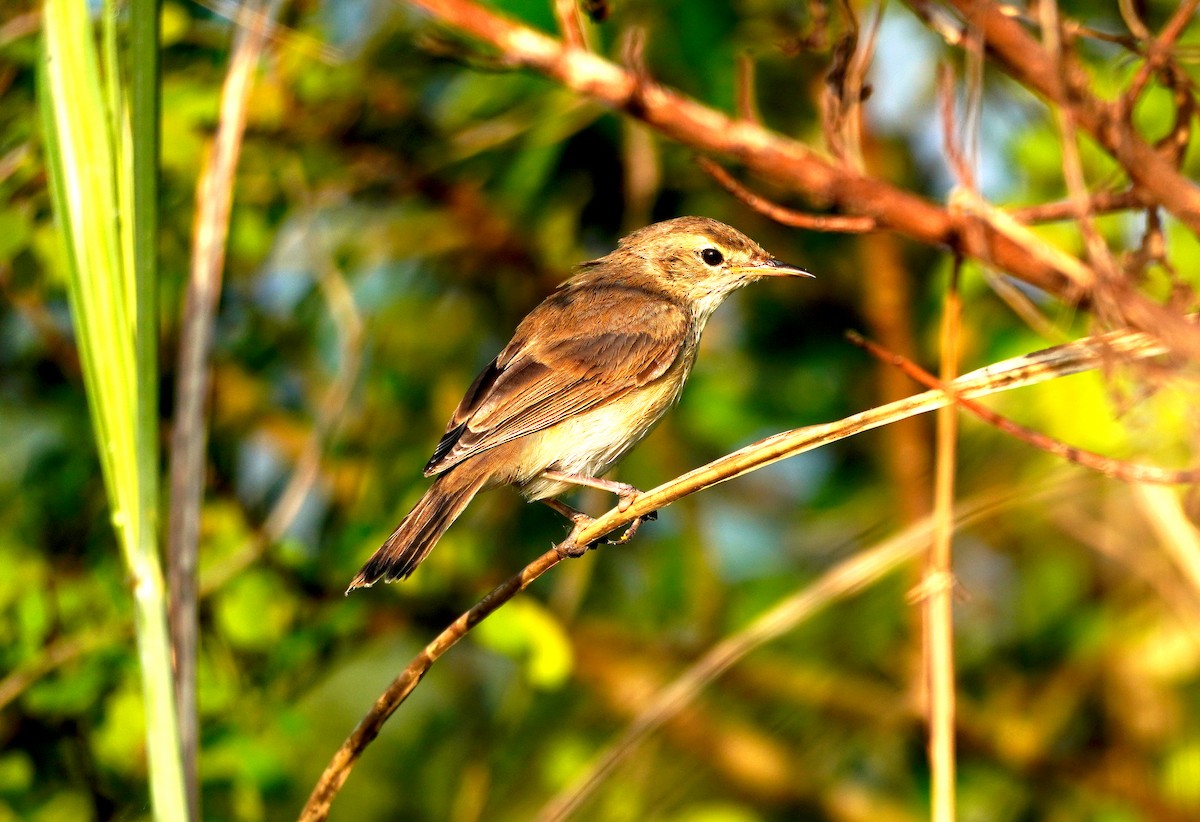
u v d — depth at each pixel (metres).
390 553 9.31
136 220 5.41
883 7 7.45
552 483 10.62
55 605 10.34
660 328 10.79
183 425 5.89
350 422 12.19
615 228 13.32
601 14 7.66
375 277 13.25
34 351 12.15
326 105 11.36
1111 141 6.56
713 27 11.52
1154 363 6.32
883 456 12.62
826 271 13.02
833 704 12.27
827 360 12.87
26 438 12.37
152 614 5.26
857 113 7.55
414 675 6.85
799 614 8.41
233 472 11.84
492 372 10.59
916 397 6.73
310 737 11.70
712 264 11.41
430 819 12.82
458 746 13.05
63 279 10.98
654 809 12.20
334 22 11.89
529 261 13.00
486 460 10.09
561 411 10.31
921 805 12.31
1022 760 11.87
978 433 11.71
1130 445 9.80
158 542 5.31
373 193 12.36
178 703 5.40
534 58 7.31
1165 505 8.21
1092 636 11.91
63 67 5.65
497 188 12.70
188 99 10.91
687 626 12.75
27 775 10.08
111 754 10.13
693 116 7.40
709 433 12.79
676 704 8.60
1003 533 12.15
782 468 14.09
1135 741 11.73
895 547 8.32
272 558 10.80
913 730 12.24
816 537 13.45
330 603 10.96
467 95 11.97
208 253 6.29
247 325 12.29
